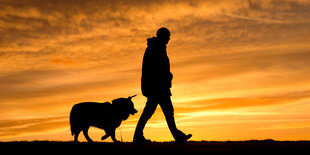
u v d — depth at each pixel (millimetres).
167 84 6832
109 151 6168
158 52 6801
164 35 6961
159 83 6734
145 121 6738
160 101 6809
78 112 8906
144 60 6832
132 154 5816
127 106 8516
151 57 6770
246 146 6652
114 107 8477
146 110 6762
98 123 8625
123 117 8539
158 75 6742
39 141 8203
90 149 6465
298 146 6430
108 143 7637
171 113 6914
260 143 7402
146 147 6641
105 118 8492
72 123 8992
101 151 6188
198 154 5680
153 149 6297
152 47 6828
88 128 8906
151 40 6891
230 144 7176
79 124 8852
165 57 6859
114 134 8570
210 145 6965
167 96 6844
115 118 8445
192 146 6785
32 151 6289
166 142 7820
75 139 8969
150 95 6742
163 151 6016
